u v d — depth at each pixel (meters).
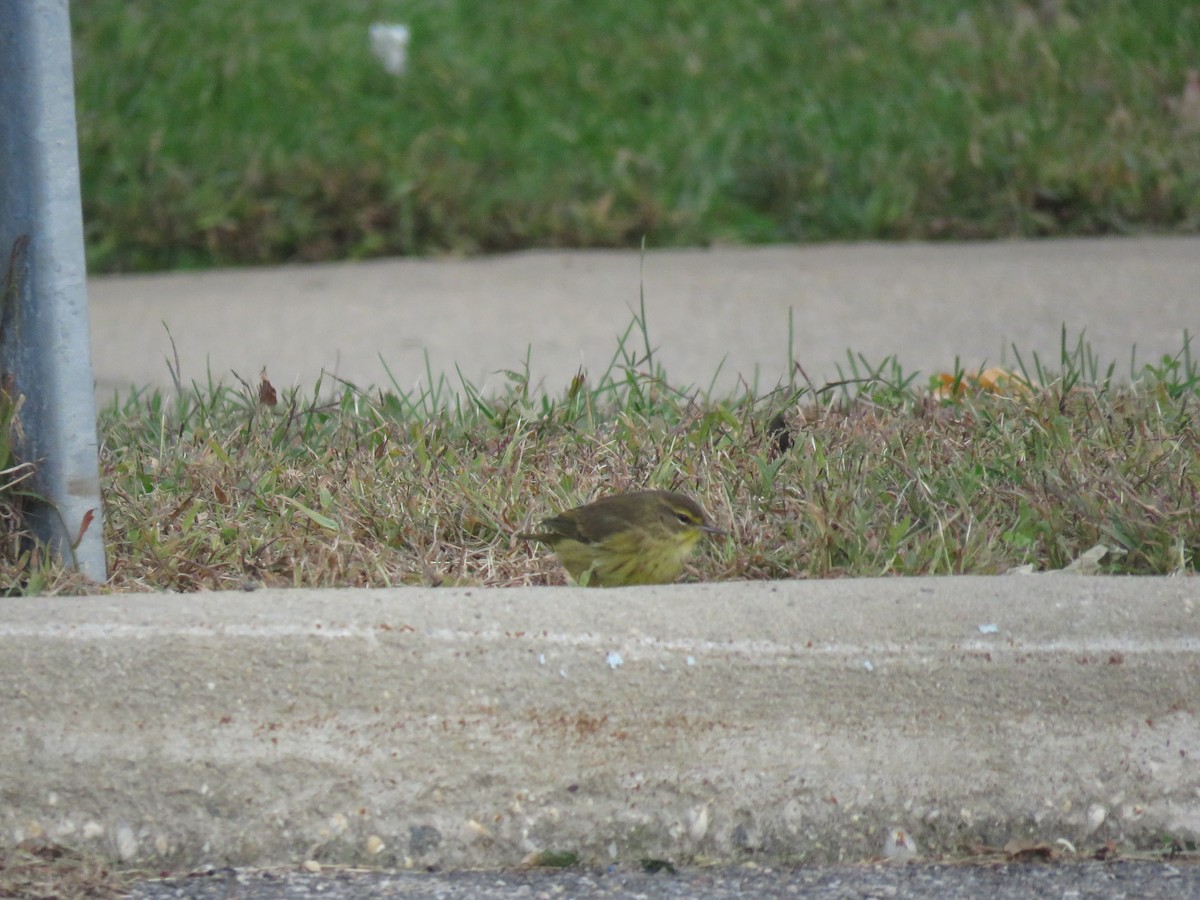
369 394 18.75
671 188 33.91
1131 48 38.91
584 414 17.42
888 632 10.84
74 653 10.53
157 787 10.23
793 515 14.07
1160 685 10.64
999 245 31.30
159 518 14.02
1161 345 23.20
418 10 42.16
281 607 11.02
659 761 10.45
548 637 10.77
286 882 9.85
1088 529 13.43
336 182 32.53
